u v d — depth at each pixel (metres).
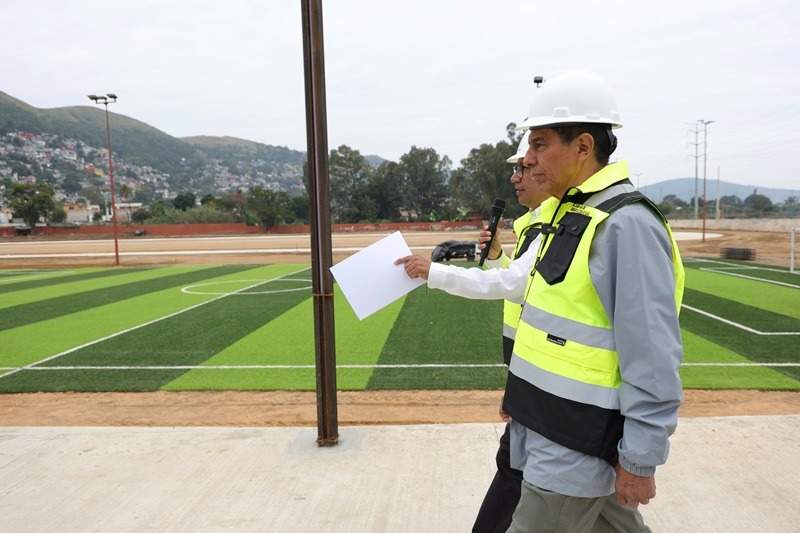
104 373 6.77
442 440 3.96
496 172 62.72
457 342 7.89
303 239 41.84
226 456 3.78
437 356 7.17
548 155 1.68
